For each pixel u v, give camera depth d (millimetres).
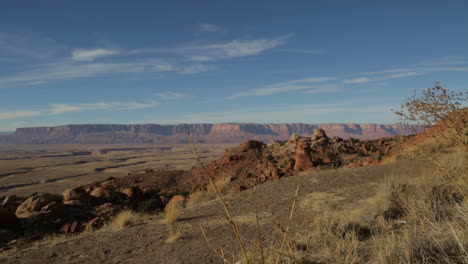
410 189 5883
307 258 3457
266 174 27062
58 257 6098
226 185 15578
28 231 12852
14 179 113062
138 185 32188
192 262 4582
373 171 10586
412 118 4637
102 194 18875
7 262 6098
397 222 4535
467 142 4879
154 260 5051
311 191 9016
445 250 2771
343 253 3521
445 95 4352
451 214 4090
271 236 5113
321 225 4828
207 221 7387
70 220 14344
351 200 7176
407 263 2729
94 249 6375
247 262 2059
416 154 10844
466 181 4922
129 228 8000
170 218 7996
